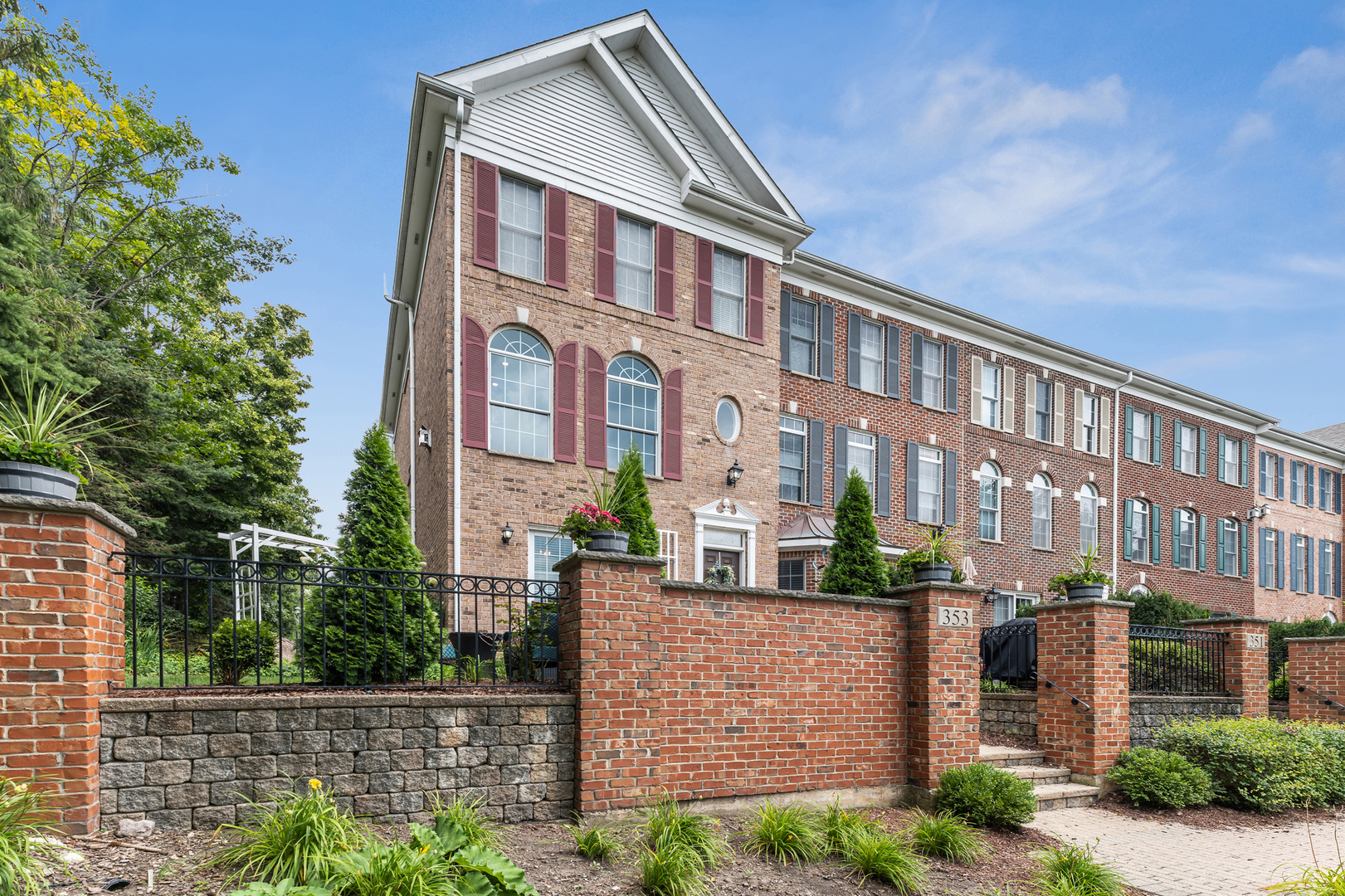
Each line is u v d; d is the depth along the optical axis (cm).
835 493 1680
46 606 438
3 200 1141
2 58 1273
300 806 439
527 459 1216
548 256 1277
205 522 1941
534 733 591
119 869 404
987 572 1894
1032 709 1002
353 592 736
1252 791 868
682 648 661
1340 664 1147
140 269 1841
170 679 825
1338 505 3178
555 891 451
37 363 1015
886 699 777
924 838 622
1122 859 665
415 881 377
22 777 425
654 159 1417
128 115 1641
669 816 555
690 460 1388
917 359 1858
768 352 1521
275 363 2566
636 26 1416
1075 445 2144
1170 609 1709
